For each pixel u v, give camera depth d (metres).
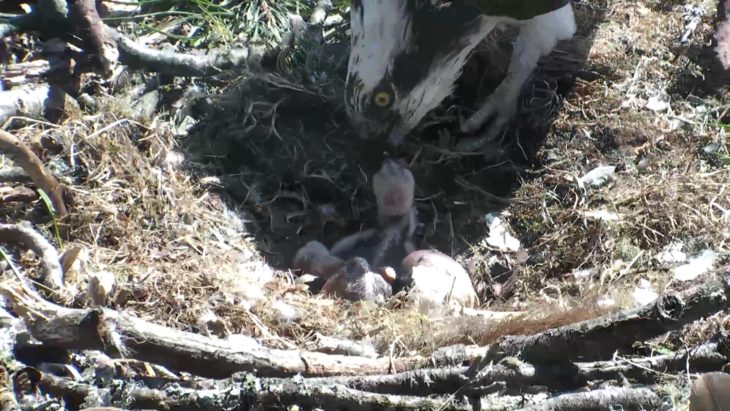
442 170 7.89
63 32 7.11
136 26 8.77
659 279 6.31
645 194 7.19
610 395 4.17
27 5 7.80
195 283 5.82
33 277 5.43
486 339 4.97
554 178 7.54
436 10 7.18
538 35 7.82
